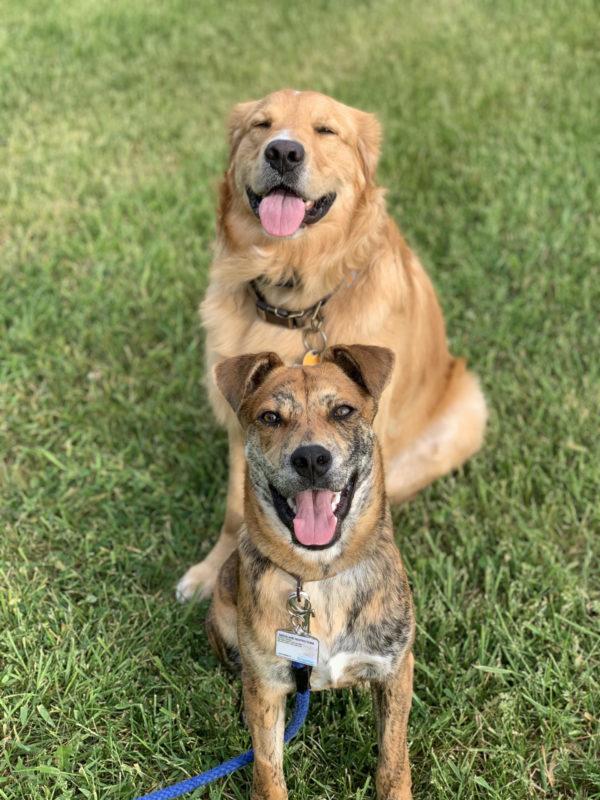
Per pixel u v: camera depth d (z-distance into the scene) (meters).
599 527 1.39
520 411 1.60
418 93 2.52
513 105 2.42
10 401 1.62
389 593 1.08
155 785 1.12
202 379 1.58
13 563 1.37
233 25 3.05
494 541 1.39
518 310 1.76
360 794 1.09
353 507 1.06
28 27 2.97
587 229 1.93
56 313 1.80
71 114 2.52
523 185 2.07
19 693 1.19
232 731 1.16
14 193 2.14
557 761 1.13
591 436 1.52
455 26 2.88
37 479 1.50
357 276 1.33
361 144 1.36
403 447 1.47
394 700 1.08
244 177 1.31
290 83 2.62
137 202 2.12
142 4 3.18
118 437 1.58
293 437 1.04
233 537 1.37
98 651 1.24
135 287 1.86
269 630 1.06
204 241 2.02
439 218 2.04
